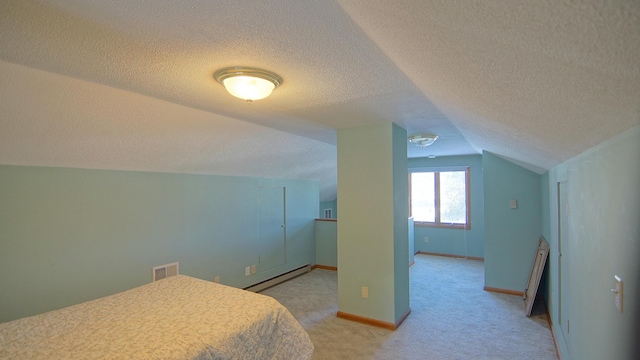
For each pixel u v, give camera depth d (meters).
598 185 1.31
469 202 6.17
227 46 1.33
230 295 2.03
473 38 0.70
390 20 0.85
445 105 2.01
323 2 0.97
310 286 4.50
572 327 1.99
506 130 1.81
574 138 1.34
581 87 0.72
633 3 0.36
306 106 2.37
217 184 3.90
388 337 2.88
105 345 1.41
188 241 3.54
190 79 1.73
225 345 1.50
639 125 0.83
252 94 1.73
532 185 3.96
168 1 0.98
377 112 2.56
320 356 2.56
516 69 0.78
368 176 3.18
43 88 1.71
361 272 3.22
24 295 2.34
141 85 1.82
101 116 2.11
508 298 3.88
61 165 2.52
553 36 0.54
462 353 2.60
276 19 1.09
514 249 4.04
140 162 2.95
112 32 1.19
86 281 2.69
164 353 1.35
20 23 1.11
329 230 5.49
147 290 2.12
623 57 0.50
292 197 5.13
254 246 4.39
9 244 2.27
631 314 0.94
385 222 3.09
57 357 1.31
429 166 6.55
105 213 2.82
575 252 1.86
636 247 0.90
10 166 2.27
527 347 2.69
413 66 1.30
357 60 1.48
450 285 4.43
